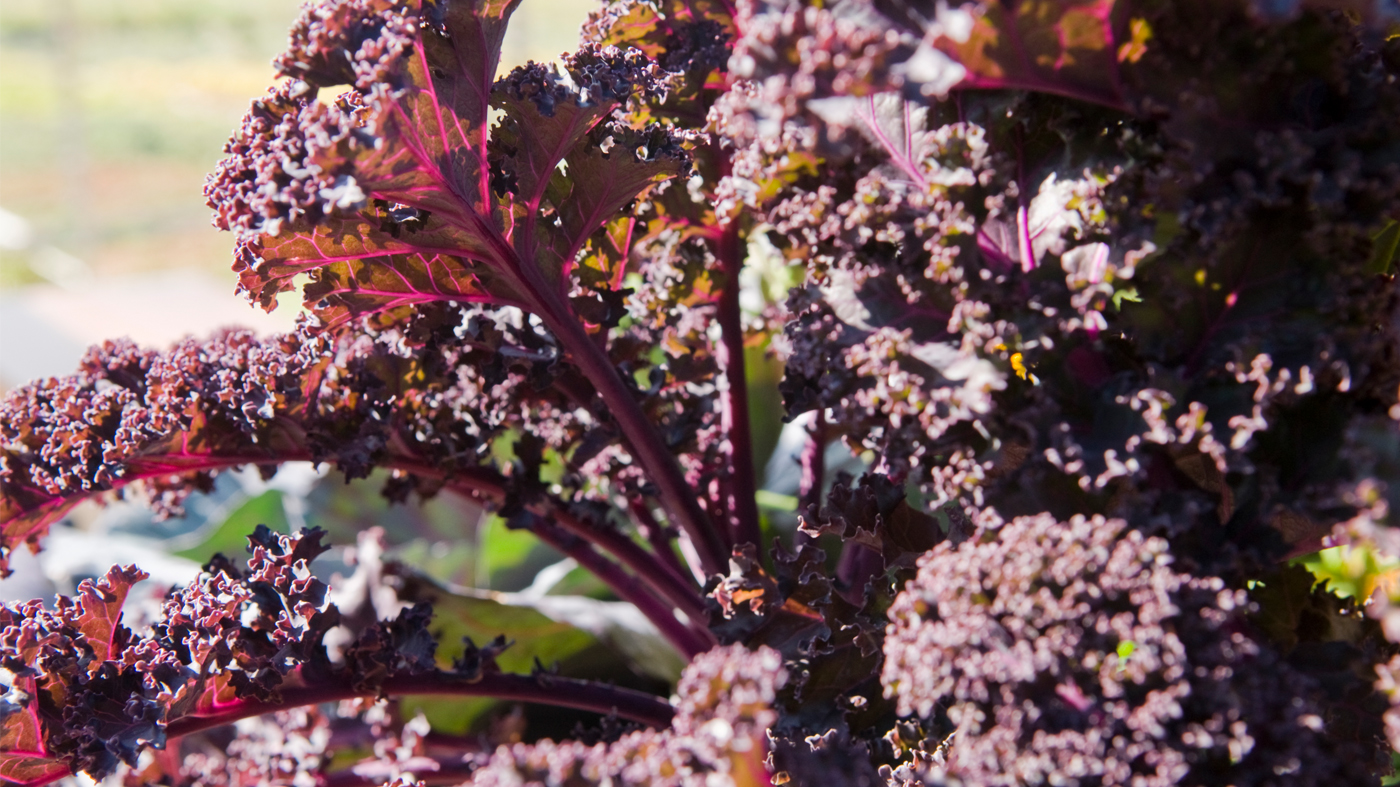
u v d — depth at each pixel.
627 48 0.89
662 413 0.93
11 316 2.12
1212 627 0.71
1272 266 0.74
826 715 0.81
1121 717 0.70
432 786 0.95
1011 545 0.72
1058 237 0.76
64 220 3.90
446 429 0.90
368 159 0.76
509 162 0.82
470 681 0.88
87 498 0.89
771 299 1.14
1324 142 0.73
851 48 0.70
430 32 0.79
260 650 0.83
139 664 0.81
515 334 0.88
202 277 2.68
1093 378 0.76
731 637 0.83
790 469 1.17
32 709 0.80
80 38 6.93
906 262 0.77
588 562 0.96
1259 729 0.71
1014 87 0.74
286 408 0.85
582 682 0.92
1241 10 0.72
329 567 1.19
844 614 0.82
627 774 0.71
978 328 0.75
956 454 0.75
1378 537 0.71
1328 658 0.75
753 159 0.80
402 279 0.83
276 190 0.77
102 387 0.90
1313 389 0.74
